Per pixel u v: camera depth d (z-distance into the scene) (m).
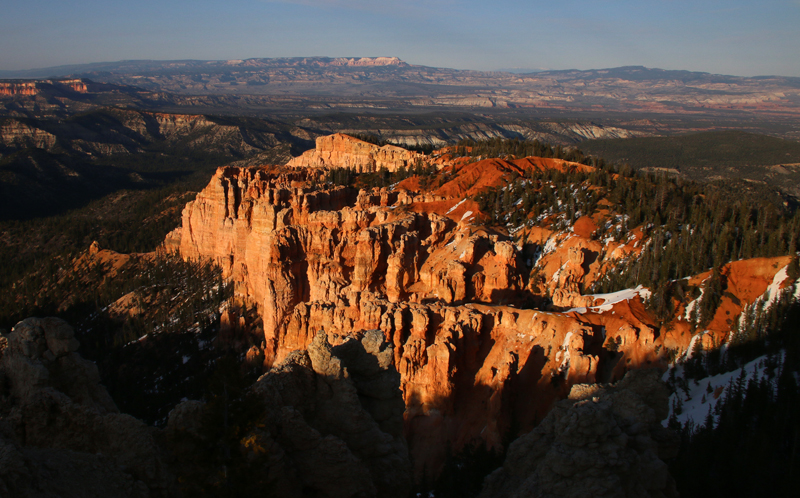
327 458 40.91
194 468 37.09
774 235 95.81
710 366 78.06
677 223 119.81
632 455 36.66
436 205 144.75
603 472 35.34
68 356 39.81
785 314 77.88
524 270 116.06
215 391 36.94
